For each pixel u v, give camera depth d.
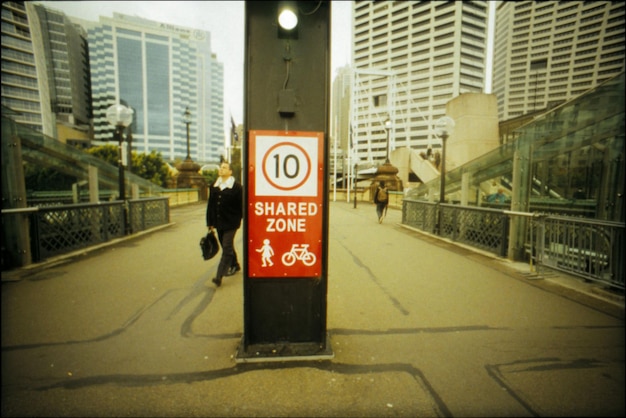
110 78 77.56
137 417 2.21
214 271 5.66
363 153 97.56
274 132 2.73
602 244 4.72
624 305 4.19
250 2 2.66
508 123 20.59
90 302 4.18
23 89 74.75
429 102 90.81
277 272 2.87
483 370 2.76
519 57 94.25
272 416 2.23
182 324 3.55
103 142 80.88
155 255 6.93
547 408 2.32
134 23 75.69
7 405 2.30
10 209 5.55
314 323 2.95
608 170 5.56
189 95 85.56
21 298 4.30
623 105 5.32
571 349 3.09
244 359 2.80
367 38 100.62
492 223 7.23
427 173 26.03
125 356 2.91
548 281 5.21
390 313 3.91
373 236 9.87
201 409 2.29
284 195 2.79
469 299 4.39
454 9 84.81
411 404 2.35
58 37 83.69
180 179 27.30
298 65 2.72
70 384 2.53
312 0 2.70
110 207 8.45
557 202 6.72
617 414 2.26
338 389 2.50
